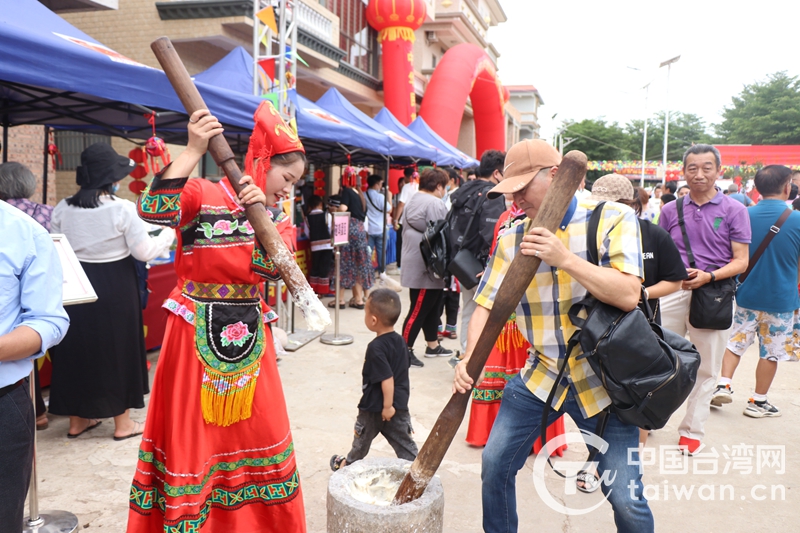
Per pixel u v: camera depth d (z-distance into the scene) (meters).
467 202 4.81
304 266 9.28
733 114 70.19
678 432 4.13
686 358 2.01
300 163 2.32
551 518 3.10
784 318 4.52
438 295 5.71
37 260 1.84
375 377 3.16
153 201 2.03
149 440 2.30
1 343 1.69
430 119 15.74
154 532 2.35
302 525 2.45
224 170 2.06
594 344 1.95
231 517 2.40
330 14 13.36
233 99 4.71
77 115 4.78
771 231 4.41
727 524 3.08
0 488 1.79
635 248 2.00
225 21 9.73
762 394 4.67
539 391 2.25
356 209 8.48
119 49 10.17
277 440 2.39
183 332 2.25
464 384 1.97
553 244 1.84
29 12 3.63
